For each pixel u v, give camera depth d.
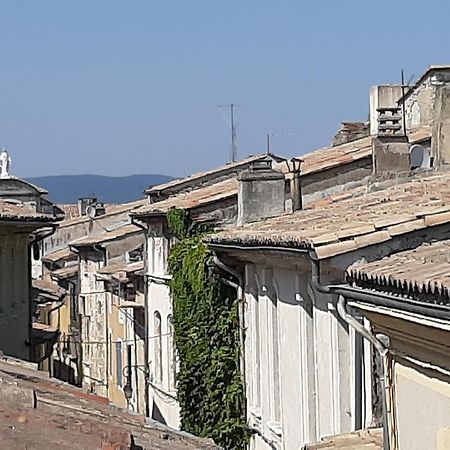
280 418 32.50
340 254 21.22
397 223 21.39
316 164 46.94
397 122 39.66
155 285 60.50
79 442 12.74
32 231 56.47
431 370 16.06
